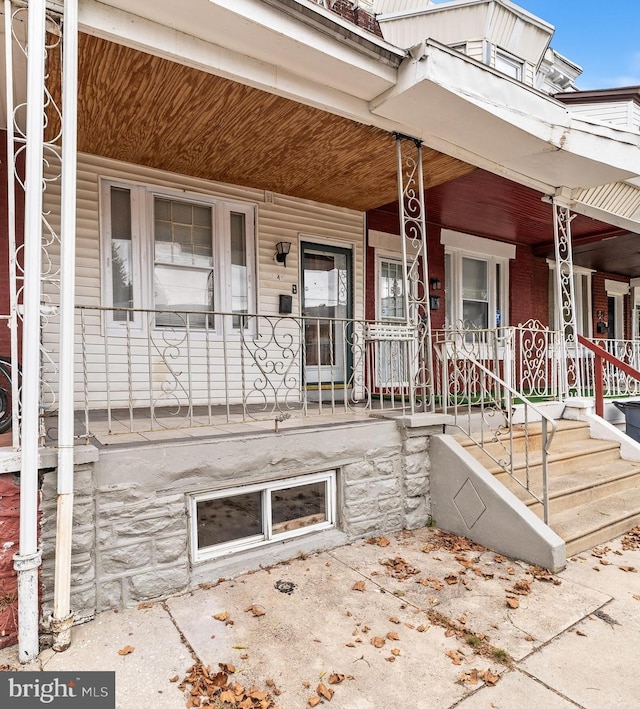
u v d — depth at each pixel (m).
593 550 3.74
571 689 2.17
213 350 5.38
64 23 2.62
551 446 5.16
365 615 2.76
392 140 4.40
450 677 2.24
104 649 2.43
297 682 2.20
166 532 2.98
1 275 4.23
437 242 7.66
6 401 3.50
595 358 6.10
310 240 6.11
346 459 3.85
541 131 4.38
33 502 2.39
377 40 3.48
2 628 2.46
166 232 5.14
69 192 2.60
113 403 4.81
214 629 2.61
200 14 2.96
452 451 4.06
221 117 3.93
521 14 7.24
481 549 3.73
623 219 6.73
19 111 3.86
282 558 3.48
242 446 3.30
